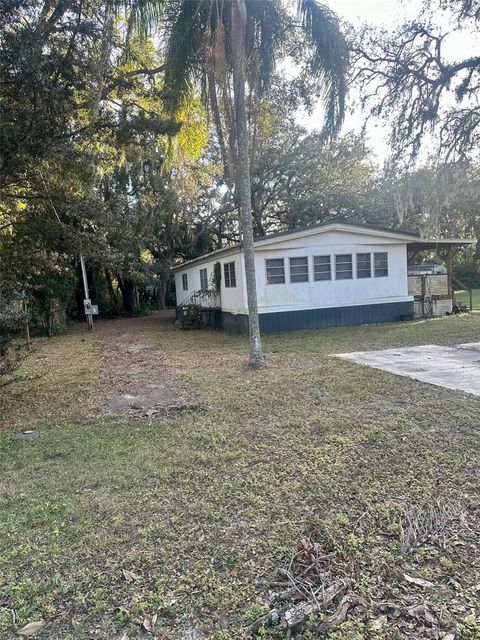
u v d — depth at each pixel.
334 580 2.02
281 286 11.97
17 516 2.79
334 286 12.41
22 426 4.74
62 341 12.54
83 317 20.47
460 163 9.62
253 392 5.66
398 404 4.87
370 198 21.78
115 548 2.41
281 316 12.02
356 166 22.47
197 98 7.68
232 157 7.40
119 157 8.57
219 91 7.15
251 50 7.24
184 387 6.21
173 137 8.46
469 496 2.83
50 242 7.29
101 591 2.07
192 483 3.18
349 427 4.18
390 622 1.81
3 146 5.53
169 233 21.80
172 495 3.01
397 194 10.45
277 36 7.37
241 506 2.82
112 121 7.22
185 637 1.78
